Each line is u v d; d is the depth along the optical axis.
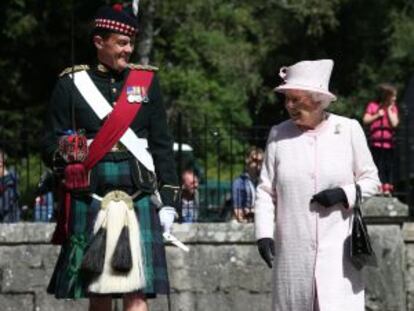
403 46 35.81
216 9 30.55
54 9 27.52
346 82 36.69
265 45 34.34
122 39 8.43
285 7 31.02
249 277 12.59
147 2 25.78
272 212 8.47
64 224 8.38
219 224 12.62
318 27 31.11
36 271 12.52
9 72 28.17
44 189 9.27
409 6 37.00
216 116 28.73
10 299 12.52
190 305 12.56
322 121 8.45
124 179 8.34
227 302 12.59
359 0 36.50
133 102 8.40
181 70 29.58
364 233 8.21
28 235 12.53
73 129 8.43
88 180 8.31
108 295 8.23
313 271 8.27
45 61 28.38
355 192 8.24
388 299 12.66
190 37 29.97
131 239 8.21
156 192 8.50
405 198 13.85
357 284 8.31
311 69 8.36
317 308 8.25
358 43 36.88
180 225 12.59
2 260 12.53
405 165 13.86
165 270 8.39
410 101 24.69
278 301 8.41
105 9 8.48
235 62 30.56
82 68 8.52
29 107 28.33
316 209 8.30
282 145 8.45
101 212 8.27
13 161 14.18
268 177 8.50
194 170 13.52
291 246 8.34
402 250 12.77
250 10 32.66
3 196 13.29
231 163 13.71
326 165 8.32
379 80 36.12
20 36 27.52
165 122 8.60
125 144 8.36
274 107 31.69
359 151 8.41
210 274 12.59
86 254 8.14
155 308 12.58
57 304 12.52
